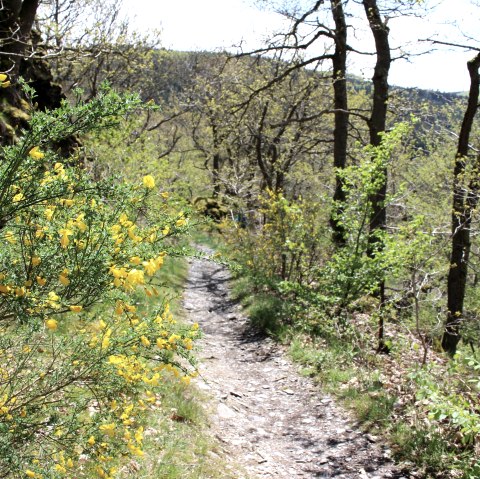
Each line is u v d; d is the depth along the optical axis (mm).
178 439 4492
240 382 7191
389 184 18297
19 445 2496
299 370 7496
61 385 2768
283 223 11086
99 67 15492
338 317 8484
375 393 6230
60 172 2248
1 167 2035
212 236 22141
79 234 2227
